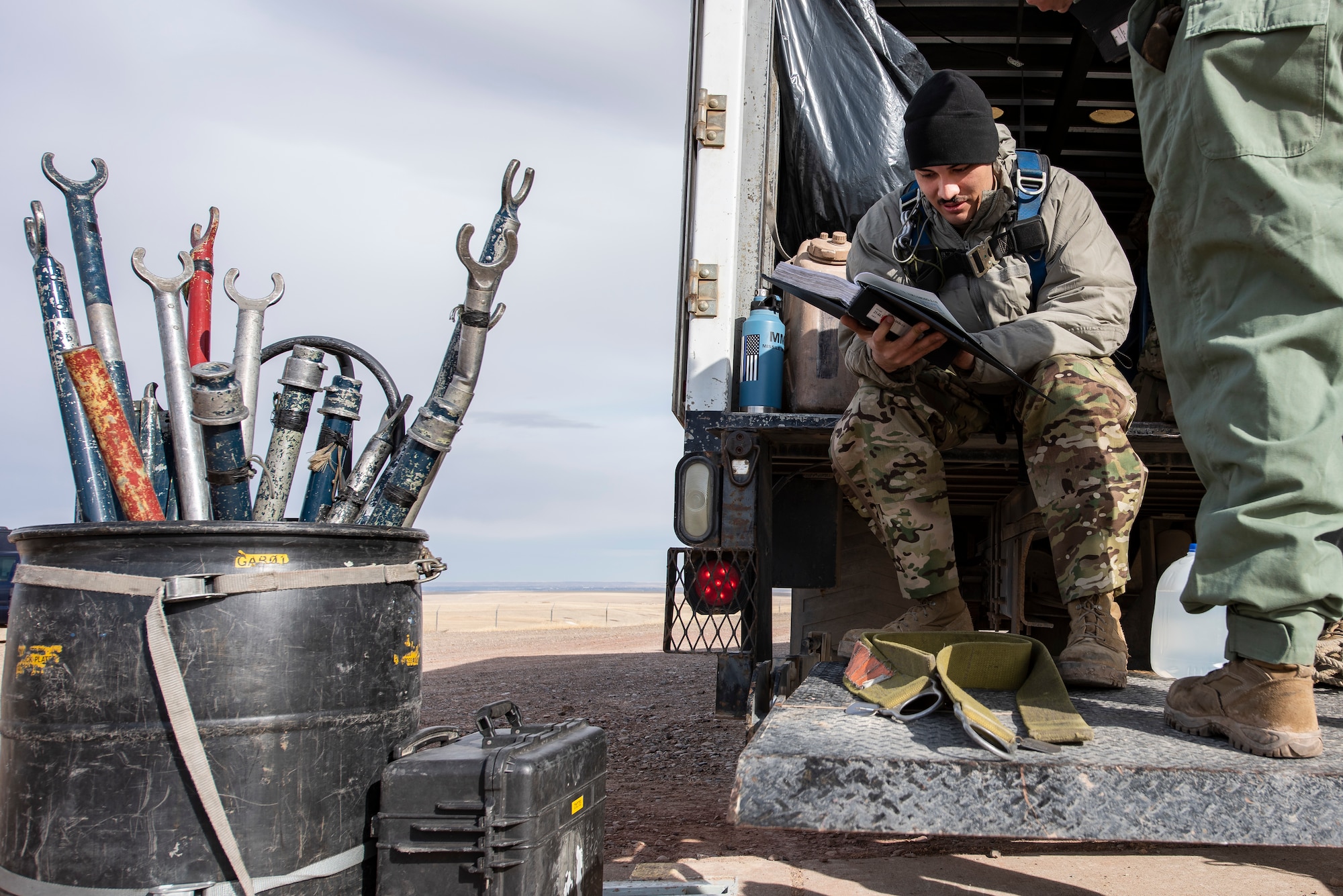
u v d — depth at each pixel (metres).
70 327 1.74
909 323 2.12
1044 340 2.17
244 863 1.34
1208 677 1.50
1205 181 1.43
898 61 3.45
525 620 27.92
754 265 2.96
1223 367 1.42
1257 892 2.08
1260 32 1.38
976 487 3.50
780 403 2.84
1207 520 1.41
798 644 3.58
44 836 1.34
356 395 1.95
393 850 1.42
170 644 1.33
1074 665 1.94
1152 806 1.29
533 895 1.40
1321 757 1.37
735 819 1.34
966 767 1.32
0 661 1.59
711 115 2.95
